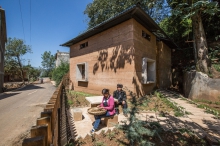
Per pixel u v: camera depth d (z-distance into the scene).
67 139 2.89
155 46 9.59
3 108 7.04
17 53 24.47
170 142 2.68
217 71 6.70
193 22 7.57
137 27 7.17
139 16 6.86
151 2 10.08
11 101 9.09
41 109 6.73
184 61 12.02
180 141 2.72
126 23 7.04
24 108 6.97
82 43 11.20
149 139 2.78
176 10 6.67
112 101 3.75
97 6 15.20
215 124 3.66
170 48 12.41
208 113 4.66
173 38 13.31
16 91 15.35
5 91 15.80
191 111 4.87
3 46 17.39
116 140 2.79
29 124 4.62
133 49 6.62
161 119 4.05
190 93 7.03
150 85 8.35
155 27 8.03
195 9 6.61
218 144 2.62
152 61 8.42
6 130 4.09
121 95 4.86
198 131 3.20
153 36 9.34
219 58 8.20
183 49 12.59
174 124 3.63
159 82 9.62
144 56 7.83
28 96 11.38
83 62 10.92
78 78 11.73
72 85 12.97
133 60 6.59
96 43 9.39
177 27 12.25
